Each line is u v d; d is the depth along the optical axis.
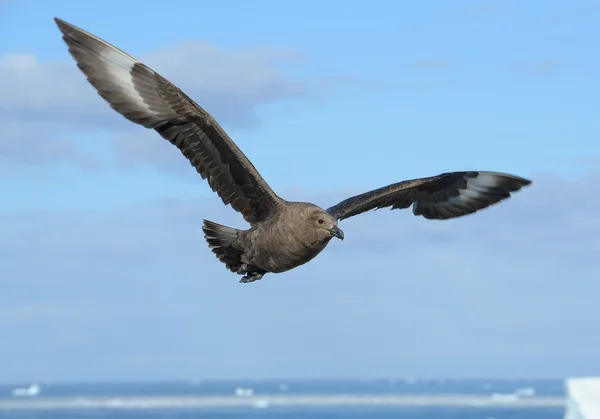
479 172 15.24
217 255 14.01
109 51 13.30
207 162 13.87
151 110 13.45
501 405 129.38
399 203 15.50
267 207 13.83
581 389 24.64
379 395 194.12
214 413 108.31
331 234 12.96
